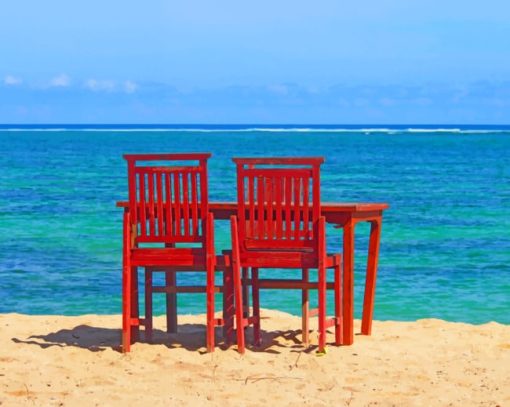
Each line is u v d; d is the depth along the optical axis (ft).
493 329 33.35
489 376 26.02
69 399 23.63
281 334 32.37
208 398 23.81
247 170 28.99
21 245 68.64
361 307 44.73
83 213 95.96
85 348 29.63
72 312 44.09
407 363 27.66
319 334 28.86
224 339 30.78
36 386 24.98
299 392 24.43
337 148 357.41
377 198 123.65
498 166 218.59
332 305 45.21
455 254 64.59
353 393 24.36
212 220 28.78
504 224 86.48
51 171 189.78
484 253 65.10
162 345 29.86
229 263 29.37
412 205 110.83
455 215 96.73
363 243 69.51
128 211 30.45
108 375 26.13
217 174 177.68
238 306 28.76
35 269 56.85
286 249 30.50
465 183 156.66
